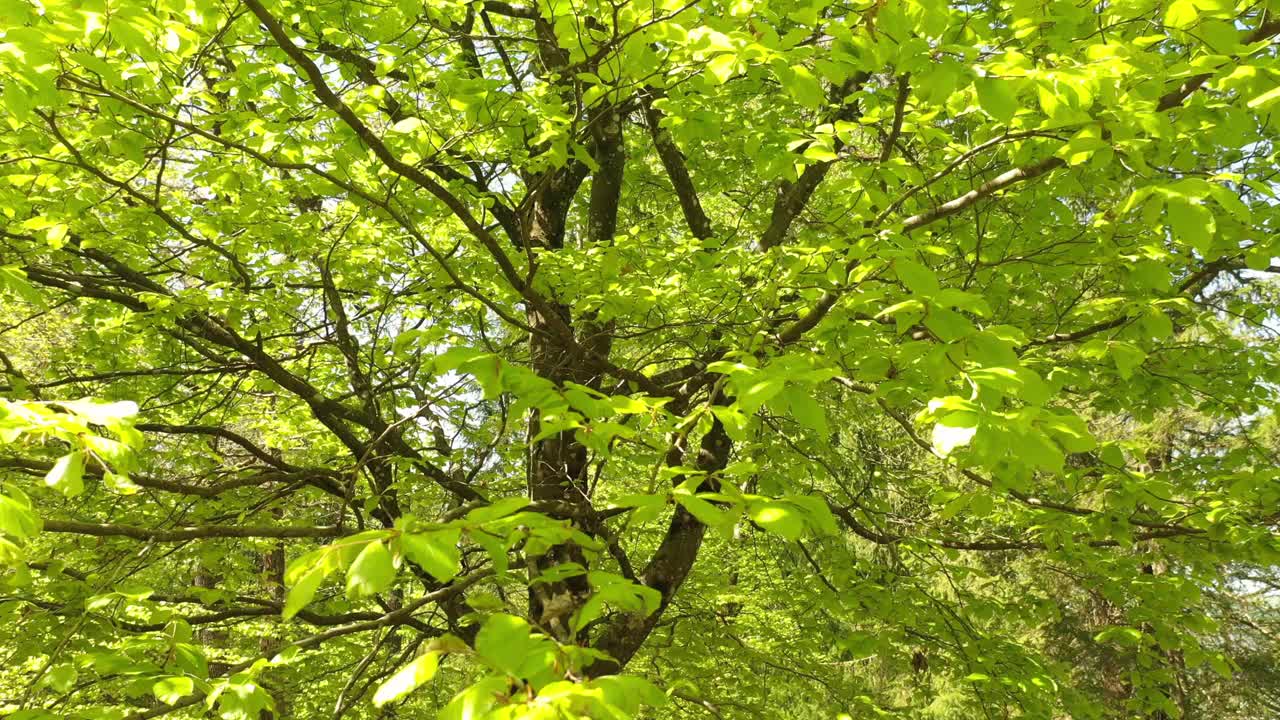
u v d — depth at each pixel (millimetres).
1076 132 2246
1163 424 8250
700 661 5527
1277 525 3754
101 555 4398
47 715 1741
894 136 2559
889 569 4973
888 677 9547
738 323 3328
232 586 5199
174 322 4027
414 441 5941
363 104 3180
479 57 4809
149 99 2896
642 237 4094
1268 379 4340
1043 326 4316
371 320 5633
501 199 4184
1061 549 4344
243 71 3070
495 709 1168
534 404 1767
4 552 1636
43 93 2115
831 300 2803
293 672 5395
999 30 2982
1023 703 4270
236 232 4199
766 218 5605
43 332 6980
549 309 3273
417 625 4504
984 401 1609
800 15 2193
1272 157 3689
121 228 4031
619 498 1554
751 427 3689
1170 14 1939
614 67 2891
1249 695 9328
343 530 3672
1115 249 3102
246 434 7340
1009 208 3805
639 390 3793
